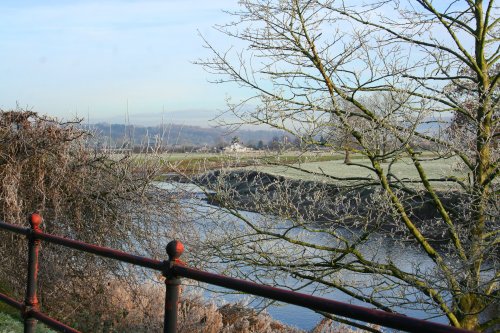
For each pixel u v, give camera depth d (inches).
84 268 358.6
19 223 338.6
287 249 289.0
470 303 270.8
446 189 294.7
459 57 290.4
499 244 254.1
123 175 351.9
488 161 278.1
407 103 270.8
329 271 277.4
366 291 327.9
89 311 369.1
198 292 398.9
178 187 343.0
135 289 364.5
